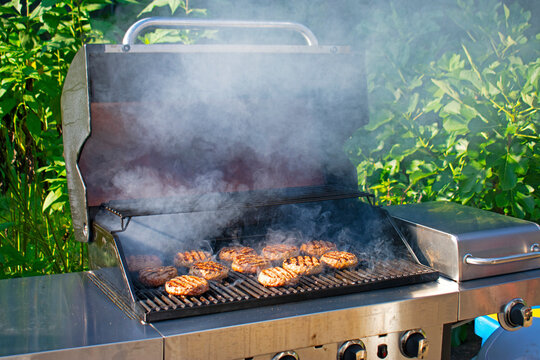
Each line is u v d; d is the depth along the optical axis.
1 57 2.55
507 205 2.77
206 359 1.47
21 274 2.64
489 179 2.92
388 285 1.82
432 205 2.47
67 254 2.85
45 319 1.54
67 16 2.77
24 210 2.74
